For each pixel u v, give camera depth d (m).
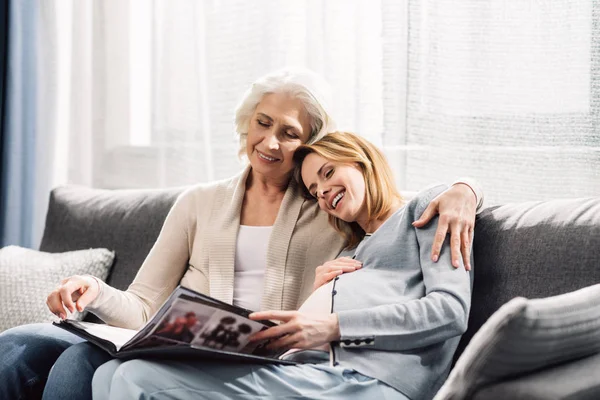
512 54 2.31
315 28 2.59
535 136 2.29
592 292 1.37
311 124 2.01
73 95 3.03
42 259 2.35
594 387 1.27
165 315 1.36
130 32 2.97
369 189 1.86
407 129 2.46
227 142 2.81
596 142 2.20
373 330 1.56
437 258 1.65
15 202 3.06
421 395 1.57
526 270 1.67
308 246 2.00
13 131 3.05
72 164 3.05
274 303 1.93
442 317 1.57
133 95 2.97
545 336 1.24
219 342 1.46
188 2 2.85
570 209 1.70
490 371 1.22
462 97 2.38
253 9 2.73
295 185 2.06
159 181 2.91
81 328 1.65
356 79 2.51
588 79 2.21
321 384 1.50
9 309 2.23
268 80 2.02
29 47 3.05
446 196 1.74
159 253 2.08
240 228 2.04
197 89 2.83
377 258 1.75
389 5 2.46
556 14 2.25
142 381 1.40
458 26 2.38
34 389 1.82
